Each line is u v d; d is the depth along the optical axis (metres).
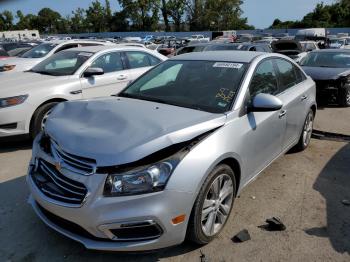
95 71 6.37
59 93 5.95
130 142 2.72
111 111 3.34
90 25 84.25
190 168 2.78
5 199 4.00
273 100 3.43
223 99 3.53
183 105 3.57
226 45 13.24
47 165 3.01
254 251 3.11
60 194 2.78
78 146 2.75
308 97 5.15
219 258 3.02
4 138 5.48
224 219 3.30
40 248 3.16
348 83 9.13
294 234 3.36
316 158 5.25
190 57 4.42
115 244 2.70
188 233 2.94
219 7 77.75
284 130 4.34
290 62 5.00
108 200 2.58
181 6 76.62
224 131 3.16
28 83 5.90
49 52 10.64
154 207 2.63
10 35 64.38
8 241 3.25
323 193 4.17
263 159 3.92
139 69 7.30
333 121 7.70
